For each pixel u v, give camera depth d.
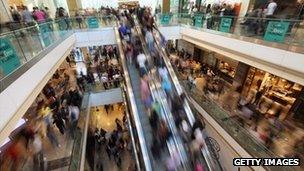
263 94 9.20
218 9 9.67
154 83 6.60
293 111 7.86
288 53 5.61
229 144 7.21
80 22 10.84
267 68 6.56
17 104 4.14
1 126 3.59
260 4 8.76
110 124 12.62
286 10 7.30
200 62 14.17
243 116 7.98
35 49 5.84
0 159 4.64
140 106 6.38
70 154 6.09
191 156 4.88
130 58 7.82
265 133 6.92
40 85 5.61
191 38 11.11
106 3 20.02
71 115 7.25
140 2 20.25
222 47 8.45
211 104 8.44
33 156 5.16
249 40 6.93
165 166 4.84
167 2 16.50
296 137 6.64
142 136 5.49
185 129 5.23
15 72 4.30
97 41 11.31
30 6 13.05
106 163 9.19
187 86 9.75
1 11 7.34
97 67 12.30
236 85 10.74
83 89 10.74
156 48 8.02
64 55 8.42
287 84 8.21
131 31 9.18
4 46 4.18
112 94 11.48
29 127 5.61
